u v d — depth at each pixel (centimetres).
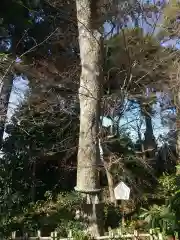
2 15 947
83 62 664
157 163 1161
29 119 908
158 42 909
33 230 648
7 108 722
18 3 920
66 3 954
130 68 795
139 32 873
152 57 912
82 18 674
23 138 975
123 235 518
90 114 638
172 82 929
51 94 909
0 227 621
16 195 888
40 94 901
